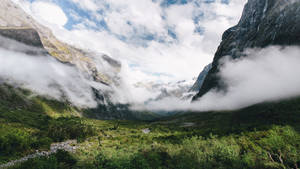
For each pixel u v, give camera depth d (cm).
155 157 4697
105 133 13300
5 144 5578
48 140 7912
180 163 4103
